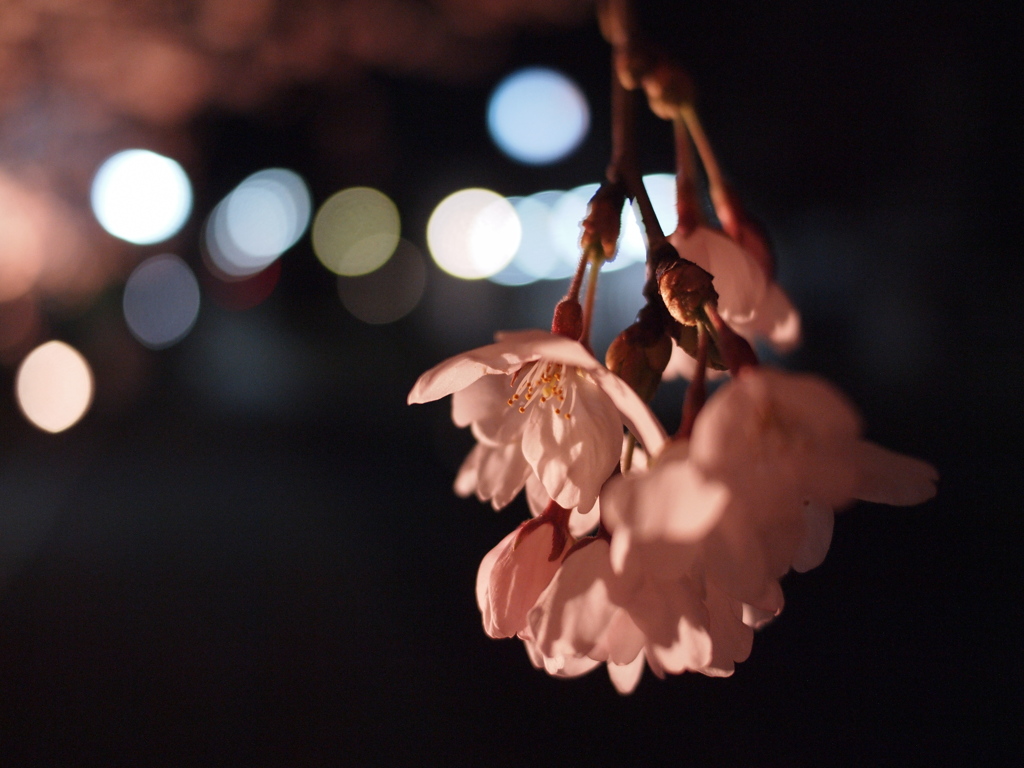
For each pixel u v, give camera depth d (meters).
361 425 7.92
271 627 3.90
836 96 5.74
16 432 6.48
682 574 0.59
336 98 3.96
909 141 5.71
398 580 4.41
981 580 3.82
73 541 4.98
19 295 5.10
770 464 0.55
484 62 3.76
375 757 2.99
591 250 0.74
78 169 4.25
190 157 4.98
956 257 5.88
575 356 0.63
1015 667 3.21
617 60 0.88
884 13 5.43
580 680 3.45
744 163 6.39
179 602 4.16
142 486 6.09
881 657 3.38
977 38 5.30
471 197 11.72
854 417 0.48
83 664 3.59
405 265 13.41
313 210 13.23
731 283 0.81
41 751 3.02
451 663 3.58
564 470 0.72
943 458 5.02
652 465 0.59
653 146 4.25
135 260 5.32
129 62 3.22
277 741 3.07
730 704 3.20
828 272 6.75
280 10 3.22
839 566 4.11
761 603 0.57
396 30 3.45
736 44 5.83
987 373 5.60
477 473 0.82
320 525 5.30
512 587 0.72
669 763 2.91
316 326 11.70
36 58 3.12
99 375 7.68
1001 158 5.50
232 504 5.73
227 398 8.95
